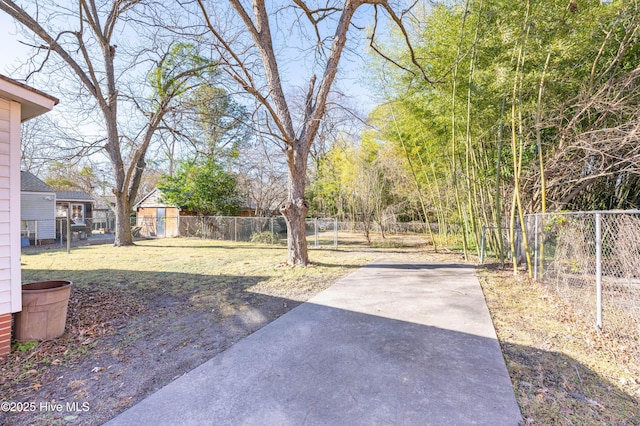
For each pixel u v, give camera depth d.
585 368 2.56
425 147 10.46
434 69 7.72
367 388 2.23
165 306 4.31
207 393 2.19
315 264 7.57
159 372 2.51
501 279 6.00
